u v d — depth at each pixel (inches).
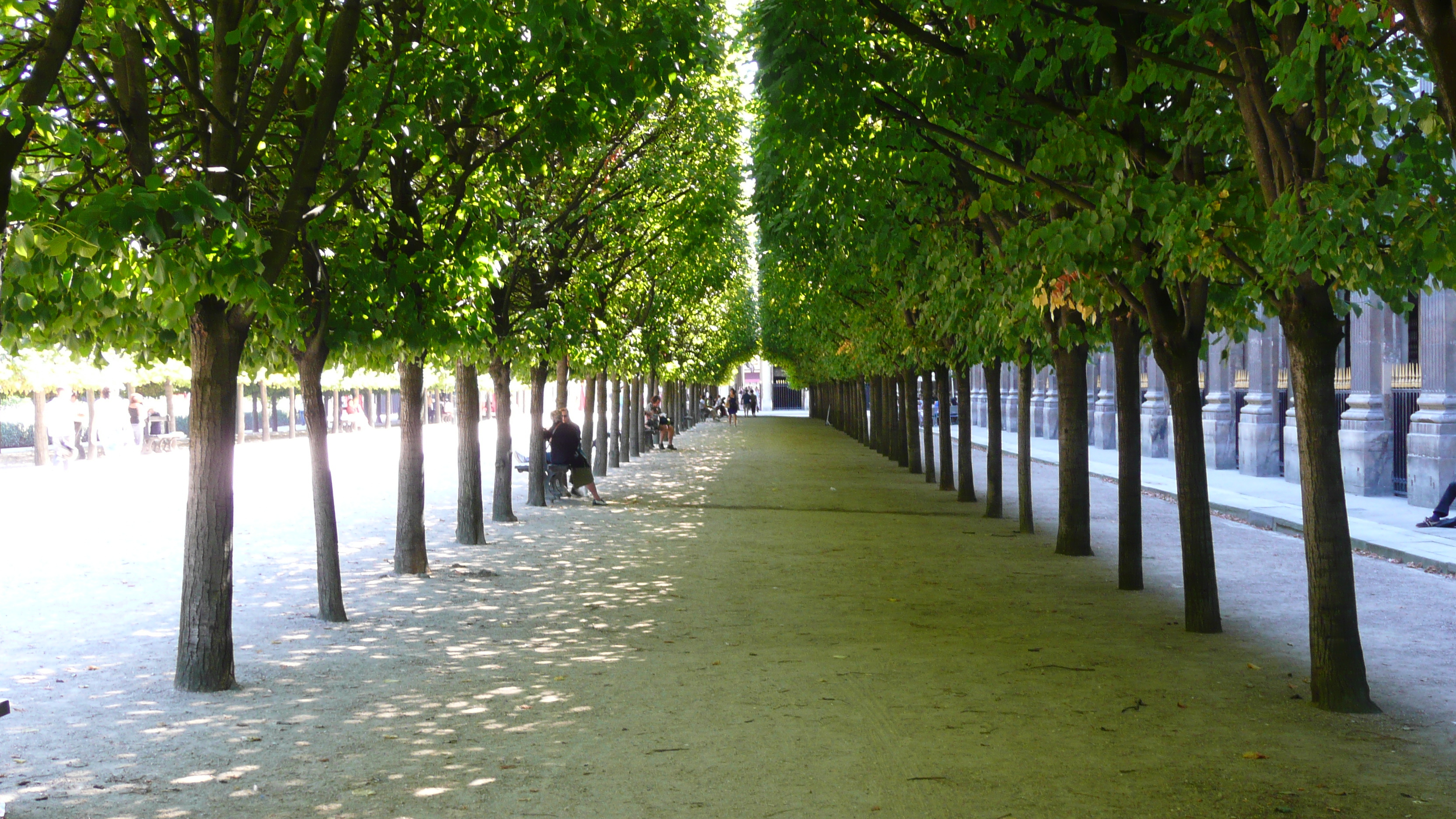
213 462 314.3
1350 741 258.1
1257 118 294.4
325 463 417.7
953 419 2743.6
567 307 693.3
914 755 247.4
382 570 542.6
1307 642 370.9
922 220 506.6
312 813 212.5
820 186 455.5
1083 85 396.2
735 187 724.7
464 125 394.6
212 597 313.0
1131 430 478.6
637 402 1578.5
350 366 445.7
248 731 270.8
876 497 940.6
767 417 3737.7
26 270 226.4
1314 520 290.2
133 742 261.4
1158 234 319.9
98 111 309.7
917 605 442.3
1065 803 216.2
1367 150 273.1
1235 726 270.7
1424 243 253.6
